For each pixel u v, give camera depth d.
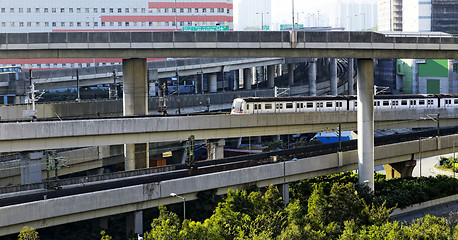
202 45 181.50
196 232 129.00
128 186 156.75
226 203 150.38
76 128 170.38
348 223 136.75
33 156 173.75
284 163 187.00
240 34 181.62
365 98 187.88
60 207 143.38
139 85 195.88
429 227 132.12
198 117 193.38
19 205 136.88
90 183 161.88
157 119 184.88
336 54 185.50
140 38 181.12
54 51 181.12
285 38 181.75
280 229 133.12
